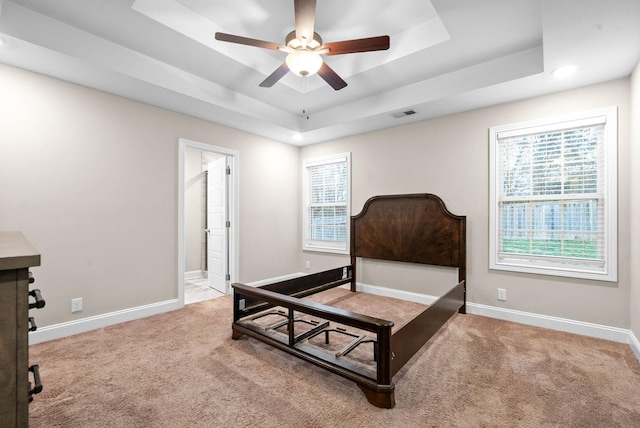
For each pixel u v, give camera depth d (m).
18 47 2.18
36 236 2.55
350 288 4.36
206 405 1.74
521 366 2.18
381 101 3.54
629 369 2.13
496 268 3.23
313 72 2.40
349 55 3.09
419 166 3.79
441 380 2.00
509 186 3.20
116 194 3.02
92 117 2.87
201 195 5.48
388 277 4.08
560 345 2.53
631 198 2.52
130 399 1.78
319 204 4.92
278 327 2.64
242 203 4.30
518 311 3.10
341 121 3.91
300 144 5.03
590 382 1.97
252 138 4.41
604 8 1.76
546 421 1.60
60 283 2.68
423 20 2.56
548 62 2.38
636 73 2.37
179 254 3.52
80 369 2.12
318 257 4.88
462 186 3.46
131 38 2.48
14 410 0.87
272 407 1.72
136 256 3.17
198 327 2.93
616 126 2.61
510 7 2.10
